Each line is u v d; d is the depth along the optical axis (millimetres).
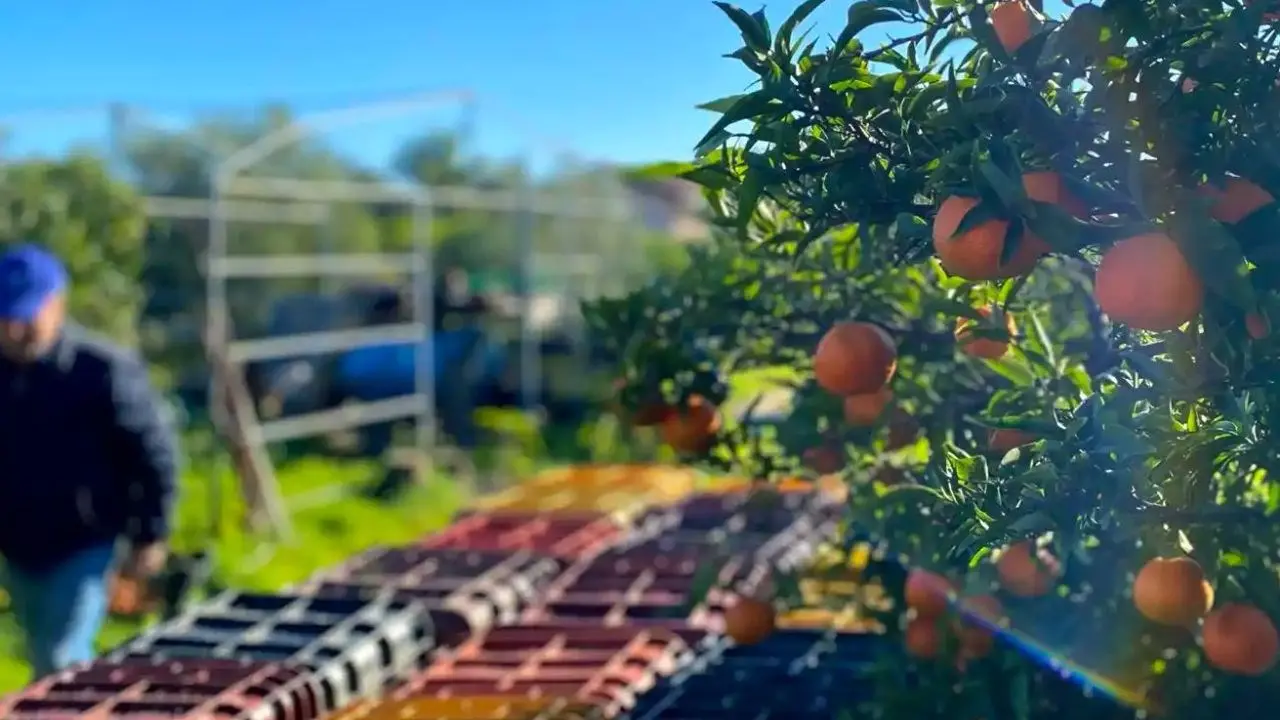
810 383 1996
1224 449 1070
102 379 3701
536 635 2506
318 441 11016
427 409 10125
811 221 1158
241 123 9070
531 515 3660
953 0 1090
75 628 3730
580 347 12266
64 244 7832
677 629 2543
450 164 12688
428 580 2852
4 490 3641
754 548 3109
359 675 2270
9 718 2033
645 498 3953
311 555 7586
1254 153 986
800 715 2076
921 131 1095
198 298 8758
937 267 1572
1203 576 1351
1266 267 950
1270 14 1026
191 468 9172
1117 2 988
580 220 13117
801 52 1119
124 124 8391
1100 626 1738
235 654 2338
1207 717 1699
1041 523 1037
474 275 13375
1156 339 1215
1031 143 1021
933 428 1755
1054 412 1175
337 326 11273
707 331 1923
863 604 2199
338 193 9766
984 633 1756
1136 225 959
